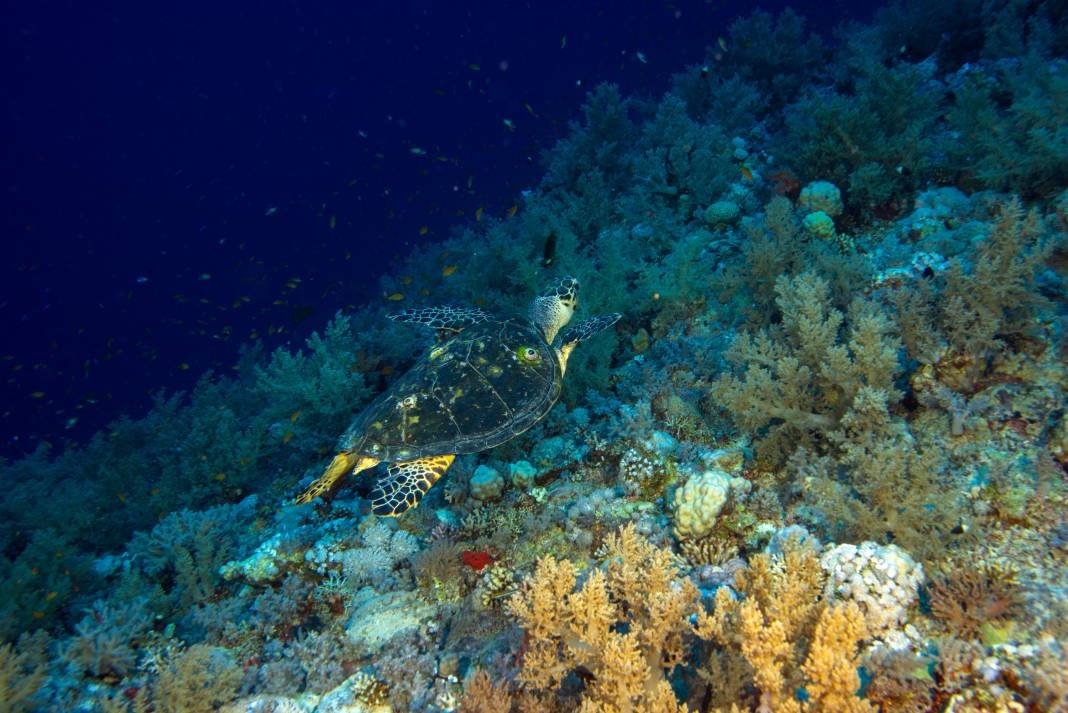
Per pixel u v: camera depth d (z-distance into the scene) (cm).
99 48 2627
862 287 190
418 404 152
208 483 240
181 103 2762
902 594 113
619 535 151
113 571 206
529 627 116
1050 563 115
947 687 102
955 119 216
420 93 2516
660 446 168
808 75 411
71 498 253
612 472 176
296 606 166
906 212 222
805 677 102
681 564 144
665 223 283
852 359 161
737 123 363
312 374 236
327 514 195
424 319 188
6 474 326
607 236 278
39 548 195
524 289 270
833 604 115
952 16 309
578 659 112
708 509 143
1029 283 146
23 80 2592
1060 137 182
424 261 404
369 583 168
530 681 114
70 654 156
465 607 148
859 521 130
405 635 147
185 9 2605
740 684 105
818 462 147
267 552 178
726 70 430
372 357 243
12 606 175
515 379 158
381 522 177
